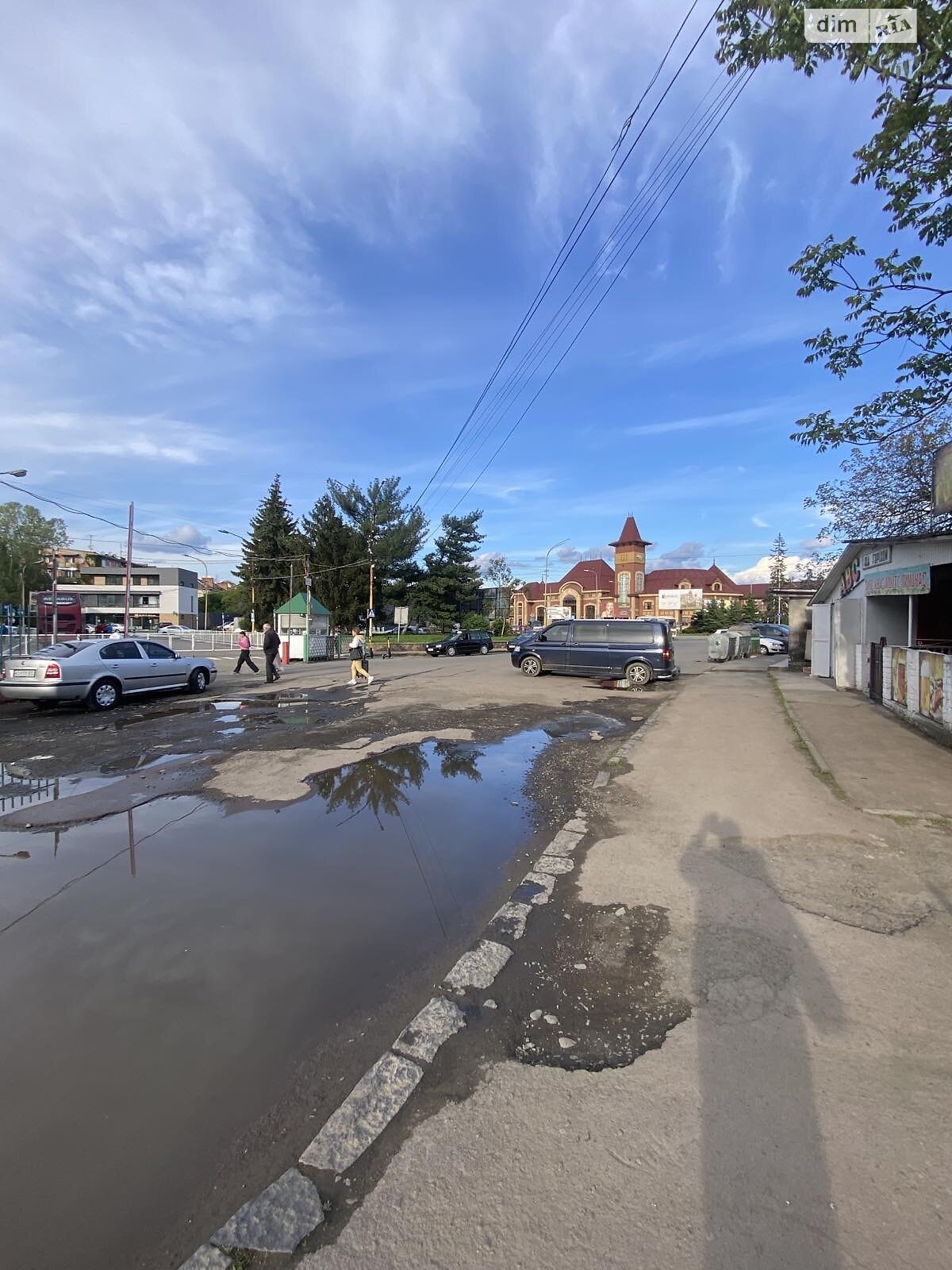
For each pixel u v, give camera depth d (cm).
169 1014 296
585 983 308
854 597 1434
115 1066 262
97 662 1263
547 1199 192
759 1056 253
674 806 578
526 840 529
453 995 301
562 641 1794
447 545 5709
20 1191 205
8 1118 235
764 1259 172
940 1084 236
